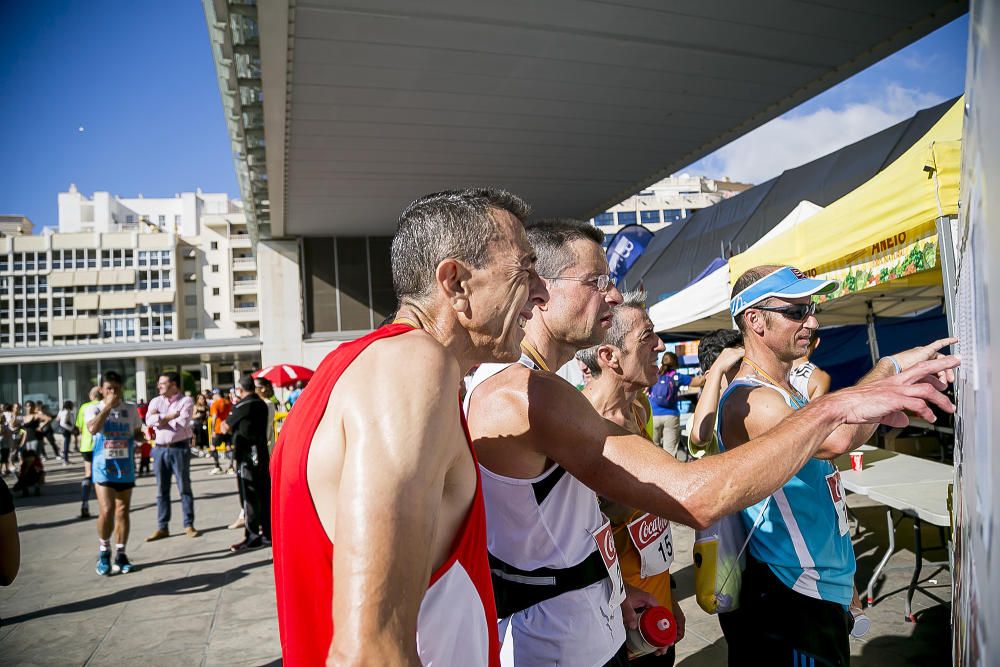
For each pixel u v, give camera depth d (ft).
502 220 3.47
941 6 25.96
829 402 3.68
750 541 5.88
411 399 2.53
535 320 5.12
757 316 6.26
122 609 15.61
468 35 26.73
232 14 24.25
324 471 2.69
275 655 12.48
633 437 3.85
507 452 4.19
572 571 4.35
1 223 335.26
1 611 15.80
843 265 11.43
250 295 279.69
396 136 37.65
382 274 61.87
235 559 19.84
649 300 54.60
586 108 35.09
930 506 10.41
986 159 0.96
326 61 28.32
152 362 113.91
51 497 37.22
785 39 28.19
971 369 1.31
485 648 3.18
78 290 280.10
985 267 0.99
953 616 1.75
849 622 6.46
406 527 2.35
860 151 42.06
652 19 26.18
